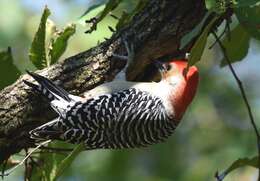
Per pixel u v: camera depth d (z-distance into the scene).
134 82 12.68
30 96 11.64
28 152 12.20
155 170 19.67
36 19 17.38
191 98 13.24
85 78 11.84
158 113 12.85
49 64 12.07
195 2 11.43
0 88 11.98
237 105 20.28
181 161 19.84
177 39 11.65
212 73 20.45
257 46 20.53
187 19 11.50
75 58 11.88
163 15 11.56
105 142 12.55
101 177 18.86
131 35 11.74
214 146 19.73
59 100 11.70
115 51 11.81
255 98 20.55
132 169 19.22
